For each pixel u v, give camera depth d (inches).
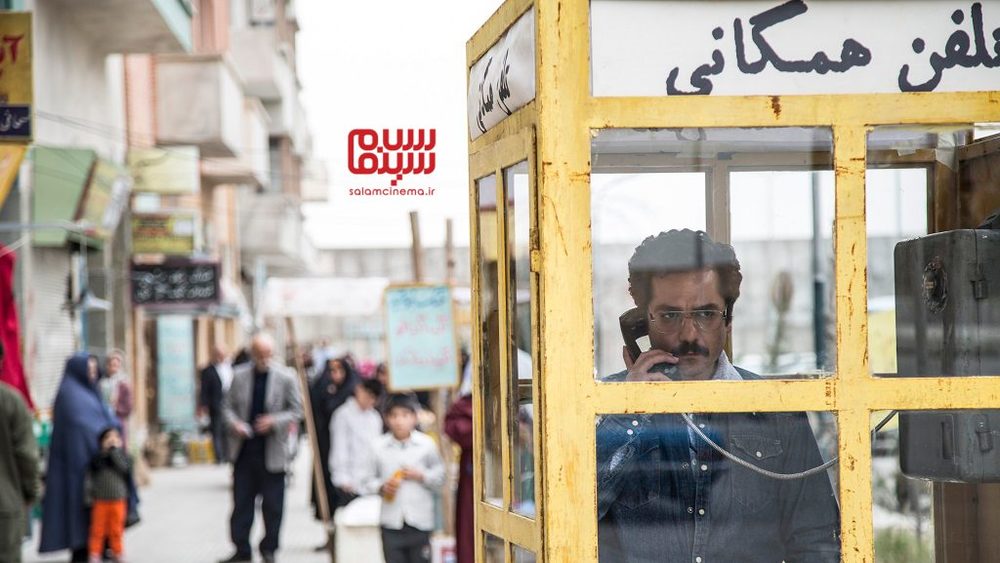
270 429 513.0
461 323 683.4
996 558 143.4
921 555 139.9
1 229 526.0
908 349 139.3
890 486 137.7
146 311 1011.3
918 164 140.4
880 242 139.3
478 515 157.8
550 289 128.0
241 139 1067.3
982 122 132.3
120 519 519.8
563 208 128.3
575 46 128.6
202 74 944.9
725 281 135.0
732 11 130.1
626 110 128.7
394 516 382.9
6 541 354.9
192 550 580.1
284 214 1632.6
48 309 658.8
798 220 137.1
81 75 753.6
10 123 356.5
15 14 356.5
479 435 157.9
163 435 1075.9
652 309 132.3
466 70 167.0
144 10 719.1
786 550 133.4
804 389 131.3
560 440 127.8
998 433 134.7
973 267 139.3
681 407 129.9
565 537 127.4
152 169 884.0
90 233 639.1
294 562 534.9
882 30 131.8
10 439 357.1
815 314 137.2
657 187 133.0
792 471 132.5
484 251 154.3
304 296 510.6
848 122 131.1
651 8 129.3
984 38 132.6
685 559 131.5
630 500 131.1
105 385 711.1
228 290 1321.4
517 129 138.8
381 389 488.4
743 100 130.0
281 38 1382.9
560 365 128.0
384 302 468.4
